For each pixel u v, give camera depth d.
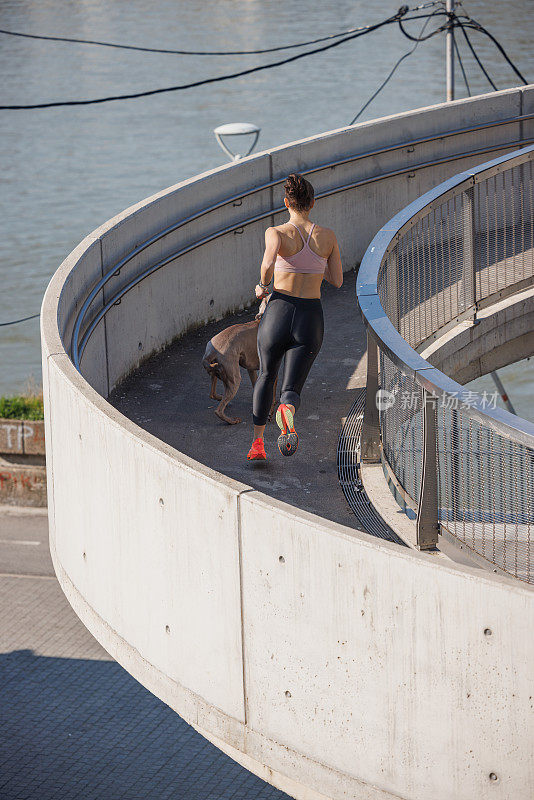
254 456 17.94
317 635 11.86
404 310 20.31
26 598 52.66
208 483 12.38
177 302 24.36
